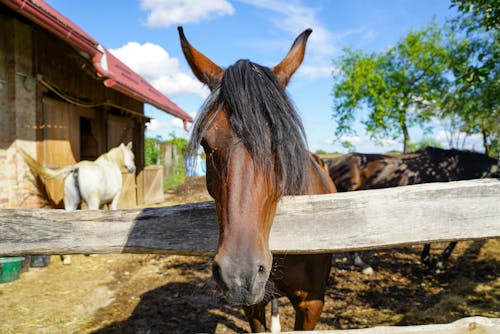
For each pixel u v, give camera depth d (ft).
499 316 9.89
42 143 17.39
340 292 12.70
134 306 11.74
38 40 16.94
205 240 4.60
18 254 4.73
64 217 4.74
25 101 16.14
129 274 15.10
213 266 3.65
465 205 4.24
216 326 10.34
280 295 6.85
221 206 3.97
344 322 10.32
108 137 25.57
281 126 4.09
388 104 42.96
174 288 13.43
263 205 3.92
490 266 14.17
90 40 15.62
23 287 13.28
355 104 47.11
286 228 4.41
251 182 3.88
